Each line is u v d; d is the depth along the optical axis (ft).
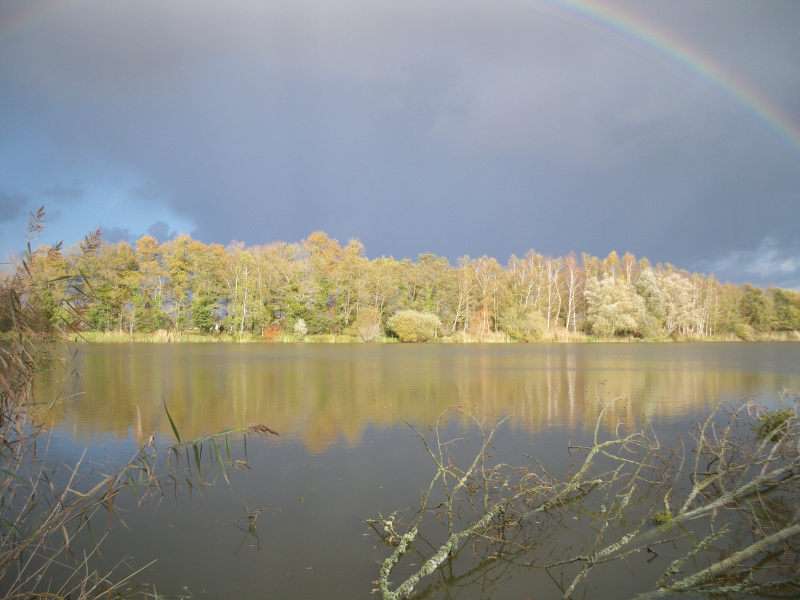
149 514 19.49
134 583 14.47
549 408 41.60
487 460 26.48
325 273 195.62
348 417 37.60
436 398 46.65
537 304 203.51
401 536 17.47
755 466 24.89
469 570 15.53
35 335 13.47
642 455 27.35
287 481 23.22
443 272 204.13
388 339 187.52
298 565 15.62
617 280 206.59
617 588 14.38
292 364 84.74
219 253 193.88
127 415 37.83
